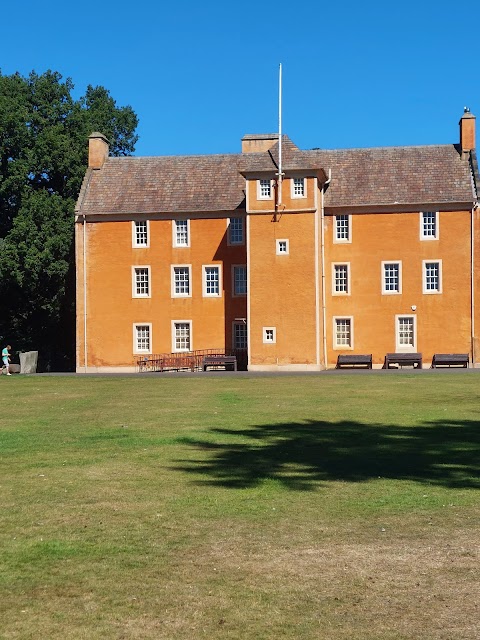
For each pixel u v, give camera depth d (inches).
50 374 2345.0
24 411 1274.6
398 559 493.4
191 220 2459.4
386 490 671.1
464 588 445.1
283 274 2283.5
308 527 562.9
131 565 487.2
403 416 1143.0
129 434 991.6
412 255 2359.7
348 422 1088.2
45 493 669.3
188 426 1059.9
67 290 2748.5
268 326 2285.9
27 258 2593.5
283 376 1977.1
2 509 617.9
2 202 2854.3
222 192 2484.0
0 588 452.8
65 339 2965.1
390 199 2372.0
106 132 2987.2
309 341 2268.7
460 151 2468.0
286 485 693.9
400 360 2319.1
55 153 2753.4
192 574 471.2
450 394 1441.9
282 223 2284.7
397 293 2365.9
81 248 2496.3
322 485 692.7
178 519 586.2
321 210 2368.4
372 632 393.1
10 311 2866.6
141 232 2481.5
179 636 392.5
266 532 552.1
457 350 2341.3
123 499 647.1
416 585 450.6
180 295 2459.4
